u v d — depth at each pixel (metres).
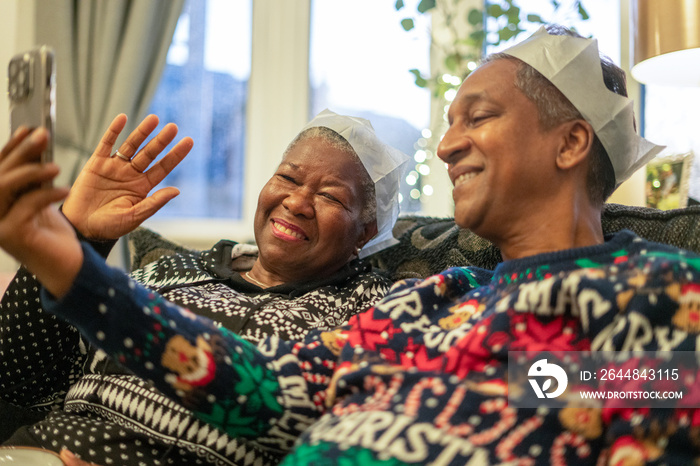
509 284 0.88
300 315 1.16
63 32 2.52
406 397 0.78
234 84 2.93
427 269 1.41
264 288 1.31
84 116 2.56
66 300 0.72
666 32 1.82
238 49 2.93
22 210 0.66
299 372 0.93
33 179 0.65
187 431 0.99
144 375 0.80
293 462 0.75
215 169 2.91
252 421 0.87
